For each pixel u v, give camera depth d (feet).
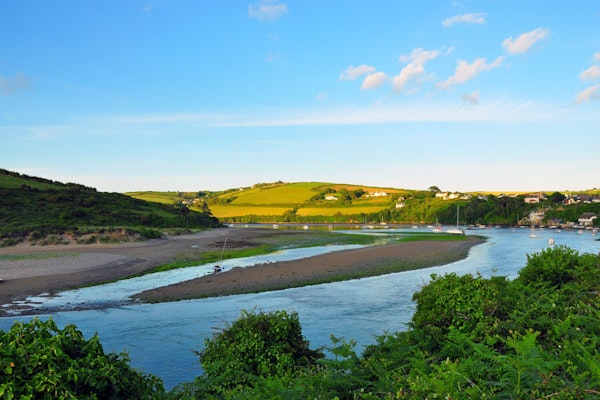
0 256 180.86
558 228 510.58
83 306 96.63
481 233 430.61
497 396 18.16
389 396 21.89
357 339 67.05
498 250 230.89
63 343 20.29
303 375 30.94
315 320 79.51
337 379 26.91
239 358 38.50
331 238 325.21
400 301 95.96
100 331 75.97
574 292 44.42
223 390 30.48
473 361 23.59
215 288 116.47
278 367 37.60
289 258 186.70
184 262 173.06
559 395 17.19
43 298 105.09
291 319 43.32
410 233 404.57
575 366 20.36
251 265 163.63
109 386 20.18
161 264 166.81
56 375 17.89
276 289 114.52
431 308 41.27
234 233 388.78
